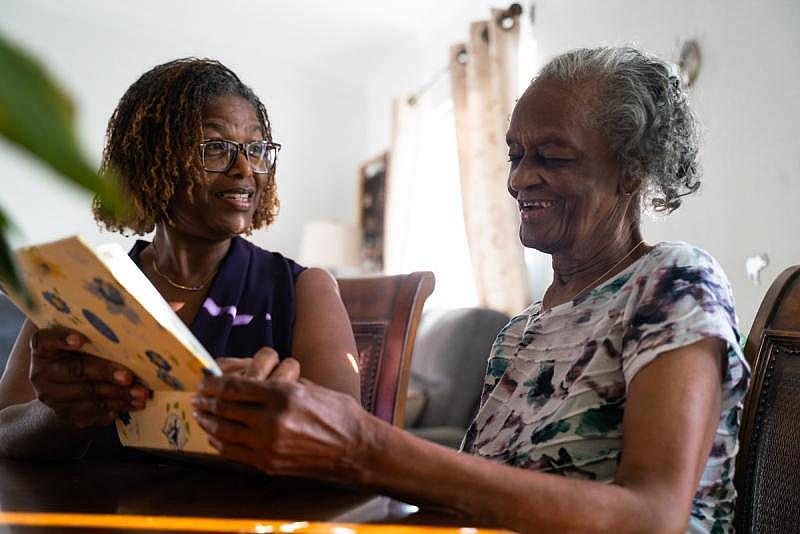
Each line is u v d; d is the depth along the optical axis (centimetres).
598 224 109
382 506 78
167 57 622
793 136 258
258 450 70
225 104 135
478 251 426
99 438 124
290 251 664
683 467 79
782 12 264
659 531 75
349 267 612
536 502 74
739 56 282
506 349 121
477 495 73
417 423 358
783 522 99
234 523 69
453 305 534
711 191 295
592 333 101
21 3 580
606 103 105
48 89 24
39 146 24
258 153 138
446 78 539
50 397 97
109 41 605
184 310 138
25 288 32
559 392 102
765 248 268
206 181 133
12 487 89
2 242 32
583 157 106
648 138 106
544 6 411
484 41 435
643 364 87
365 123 696
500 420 110
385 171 614
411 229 555
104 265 73
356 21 573
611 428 95
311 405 69
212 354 131
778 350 110
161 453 97
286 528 67
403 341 149
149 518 72
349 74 679
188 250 139
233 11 575
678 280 92
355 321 158
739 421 100
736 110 283
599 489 76
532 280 419
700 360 86
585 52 111
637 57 110
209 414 72
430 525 69
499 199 416
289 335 138
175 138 132
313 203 674
